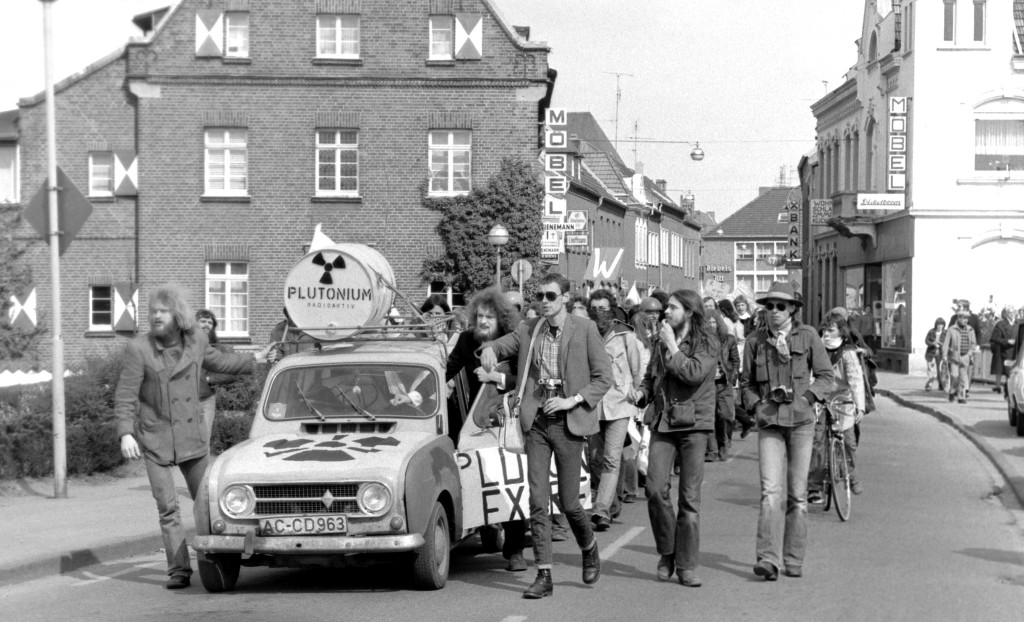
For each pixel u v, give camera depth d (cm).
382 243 3769
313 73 3775
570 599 874
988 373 3516
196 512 888
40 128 3869
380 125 3778
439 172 3791
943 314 4231
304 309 1062
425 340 1089
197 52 3775
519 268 3141
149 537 1148
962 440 2119
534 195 3756
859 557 1039
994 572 972
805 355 934
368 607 853
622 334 1198
